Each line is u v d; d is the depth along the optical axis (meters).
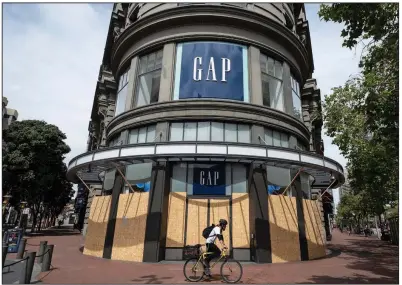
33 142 25.38
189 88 15.52
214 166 14.27
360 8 8.53
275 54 17.47
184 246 12.96
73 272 9.91
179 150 12.10
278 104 17.05
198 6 16.23
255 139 14.77
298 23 25.14
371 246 23.41
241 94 15.68
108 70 27.62
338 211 76.00
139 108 15.63
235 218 13.52
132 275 9.52
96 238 14.58
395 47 8.56
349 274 10.14
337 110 17.34
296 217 14.34
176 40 16.34
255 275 9.70
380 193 24.36
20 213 33.69
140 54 17.56
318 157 13.33
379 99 9.27
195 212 13.57
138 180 14.52
